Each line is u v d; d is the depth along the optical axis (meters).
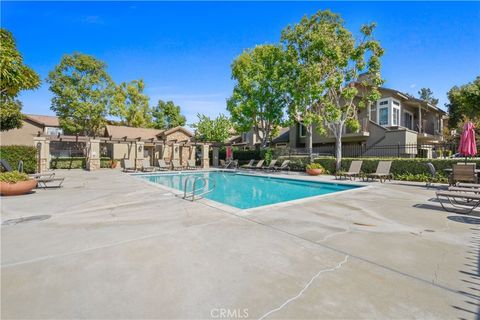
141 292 2.46
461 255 3.38
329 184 12.45
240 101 23.55
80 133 30.00
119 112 30.16
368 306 2.22
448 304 2.26
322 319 2.04
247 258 3.27
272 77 20.47
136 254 3.39
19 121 15.25
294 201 7.22
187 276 2.78
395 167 13.26
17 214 5.66
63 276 2.78
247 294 2.42
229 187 13.13
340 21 15.34
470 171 7.99
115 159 25.88
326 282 2.65
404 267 3.01
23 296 2.38
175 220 5.14
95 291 2.47
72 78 27.41
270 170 21.05
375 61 14.56
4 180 7.97
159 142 25.86
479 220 5.21
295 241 3.91
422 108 24.12
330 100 17.31
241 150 26.88
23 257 3.29
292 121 21.31
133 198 7.67
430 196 8.12
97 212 5.86
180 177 17.47
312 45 14.88
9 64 7.18
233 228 4.59
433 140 24.25
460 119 25.50
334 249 3.58
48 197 7.84
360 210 6.09
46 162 19.19
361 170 14.66
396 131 18.45
